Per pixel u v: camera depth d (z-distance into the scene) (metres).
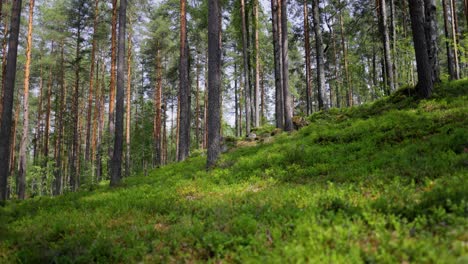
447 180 6.11
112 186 15.99
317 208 5.88
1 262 5.85
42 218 9.09
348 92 33.59
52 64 33.94
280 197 7.38
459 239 4.08
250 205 7.08
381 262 3.80
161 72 38.34
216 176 11.98
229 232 5.71
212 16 14.49
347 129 13.54
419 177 6.90
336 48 36.94
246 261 4.33
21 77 33.72
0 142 14.33
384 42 20.75
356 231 4.57
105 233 6.68
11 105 14.73
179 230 6.30
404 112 13.13
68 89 40.88
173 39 32.62
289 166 10.90
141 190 12.49
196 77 41.56
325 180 8.51
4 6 24.47
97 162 32.31
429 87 14.06
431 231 4.39
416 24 14.20
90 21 29.27
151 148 41.53
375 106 16.64
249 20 27.22
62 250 5.92
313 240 4.53
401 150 9.07
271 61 33.81
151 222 7.40
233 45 34.41
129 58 31.97
